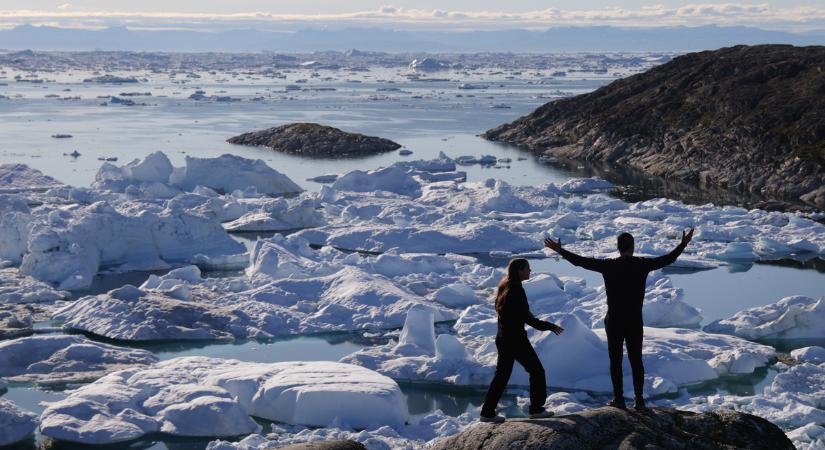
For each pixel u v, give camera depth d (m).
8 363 20.97
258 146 80.88
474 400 19.39
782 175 56.47
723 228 40.06
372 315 25.56
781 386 19.47
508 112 124.06
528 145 82.81
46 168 62.16
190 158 53.62
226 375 19.06
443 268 32.12
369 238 37.44
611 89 86.88
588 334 20.48
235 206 44.06
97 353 21.44
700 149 64.62
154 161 52.84
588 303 26.28
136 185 51.47
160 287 28.17
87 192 47.28
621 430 10.27
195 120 107.06
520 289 11.82
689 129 69.00
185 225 34.69
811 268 33.38
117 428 16.72
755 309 25.12
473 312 25.41
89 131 91.31
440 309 25.97
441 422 17.50
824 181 53.88
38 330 24.27
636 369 11.27
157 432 17.12
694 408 17.84
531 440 10.12
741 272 32.75
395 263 31.50
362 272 28.56
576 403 17.84
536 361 11.81
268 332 24.59
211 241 34.94
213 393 18.05
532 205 47.31
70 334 24.14
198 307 25.33
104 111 121.00
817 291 29.58
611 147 73.06
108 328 24.12
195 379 19.27
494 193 47.59
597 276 31.91
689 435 10.27
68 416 17.14
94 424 16.88
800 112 62.62
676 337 22.53
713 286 30.42
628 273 11.25
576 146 76.50
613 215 44.88
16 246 33.56
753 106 66.75
